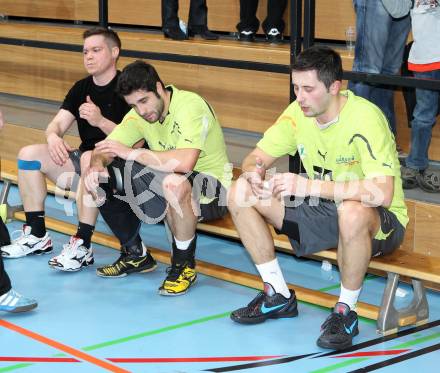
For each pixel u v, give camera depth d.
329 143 4.98
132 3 9.84
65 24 10.23
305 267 6.38
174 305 5.49
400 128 7.34
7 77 10.15
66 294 5.70
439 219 5.73
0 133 9.10
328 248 5.14
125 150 5.71
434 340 4.91
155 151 5.60
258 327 5.11
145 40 8.10
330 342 4.71
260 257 5.16
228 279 5.87
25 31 9.34
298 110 5.12
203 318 5.26
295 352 4.71
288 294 5.24
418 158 6.26
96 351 4.70
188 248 5.72
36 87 9.83
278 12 7.88
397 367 4.48
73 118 6.52
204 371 4.41
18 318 5.23
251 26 8.04
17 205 7.52
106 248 6.78
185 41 7.93
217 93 8.27
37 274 6.13
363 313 5.09
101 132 6.48
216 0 9.03
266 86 7.87
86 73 9.16
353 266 4.74
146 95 5.41
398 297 5.71
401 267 4.93
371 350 4.74
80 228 6.18
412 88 6.66
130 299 5.61
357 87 6.34
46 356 4.62
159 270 6.25
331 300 5.32
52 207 8.01
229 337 4.93
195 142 5.55
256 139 7.95
